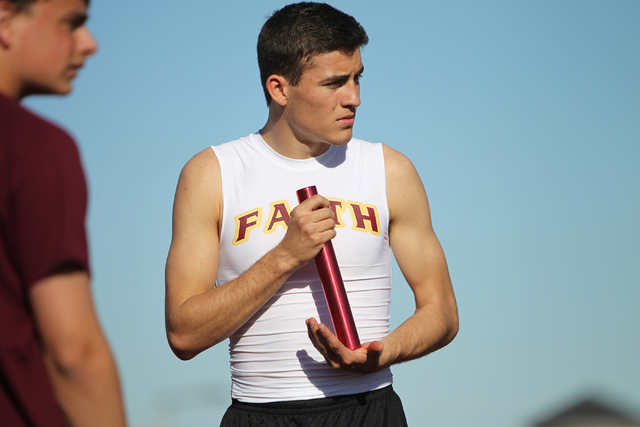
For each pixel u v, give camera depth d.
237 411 9.30
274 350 9.09
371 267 9.36
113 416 5.60
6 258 5.40
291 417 8.99
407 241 9.83
